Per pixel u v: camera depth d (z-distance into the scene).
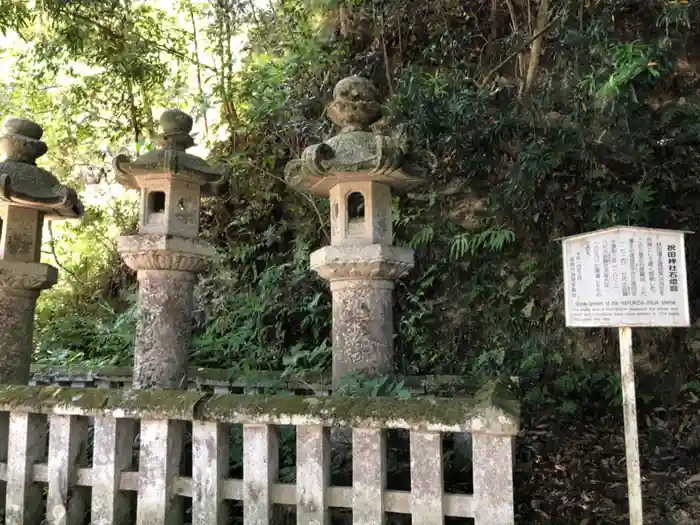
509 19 6.48
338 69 6.64
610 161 5.55
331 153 3.18
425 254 6.28
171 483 2.68
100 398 2.76
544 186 5.75
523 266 5.89
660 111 5.61
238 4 6.66
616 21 5.82
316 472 2.46
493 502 2.21
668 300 2.46
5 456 3.09
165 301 3.64
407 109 5.24
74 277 7.57
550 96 5.05
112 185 7.87
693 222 5.55
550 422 4.97
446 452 3.35
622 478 3.86
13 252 3.69
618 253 2.55
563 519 3.25
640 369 5.44
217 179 3.76
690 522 3.21
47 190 3.70
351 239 3.36
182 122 3.76
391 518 2.59
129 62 6.55
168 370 3.59
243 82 7.06
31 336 3.83
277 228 7.05
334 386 3.30
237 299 6.59
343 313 3.34
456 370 5.86
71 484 2.79
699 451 4.31
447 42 6.27
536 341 5.79
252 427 2.58
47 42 6.36
